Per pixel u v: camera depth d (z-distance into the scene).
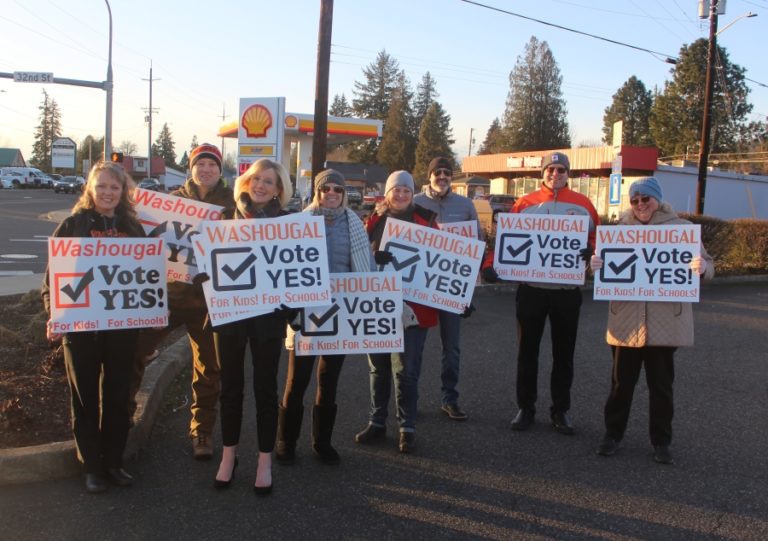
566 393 5.32
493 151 88.00
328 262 4.43
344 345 4.58
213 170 4.78
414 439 5.02
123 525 3.68
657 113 66.19
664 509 4.01
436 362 7.53
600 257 4.87
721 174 33.50
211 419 4.70
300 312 4.55
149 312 4.17
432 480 4.38
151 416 5.17
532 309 5.29
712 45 21.19
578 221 5.20
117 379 4.11
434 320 5.12
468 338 8.73
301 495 4.11
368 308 4.60
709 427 5.51
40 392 5.21
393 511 3.92
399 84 95.56
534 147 76.19
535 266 5.25
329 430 4.61
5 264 15.15
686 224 4.73
